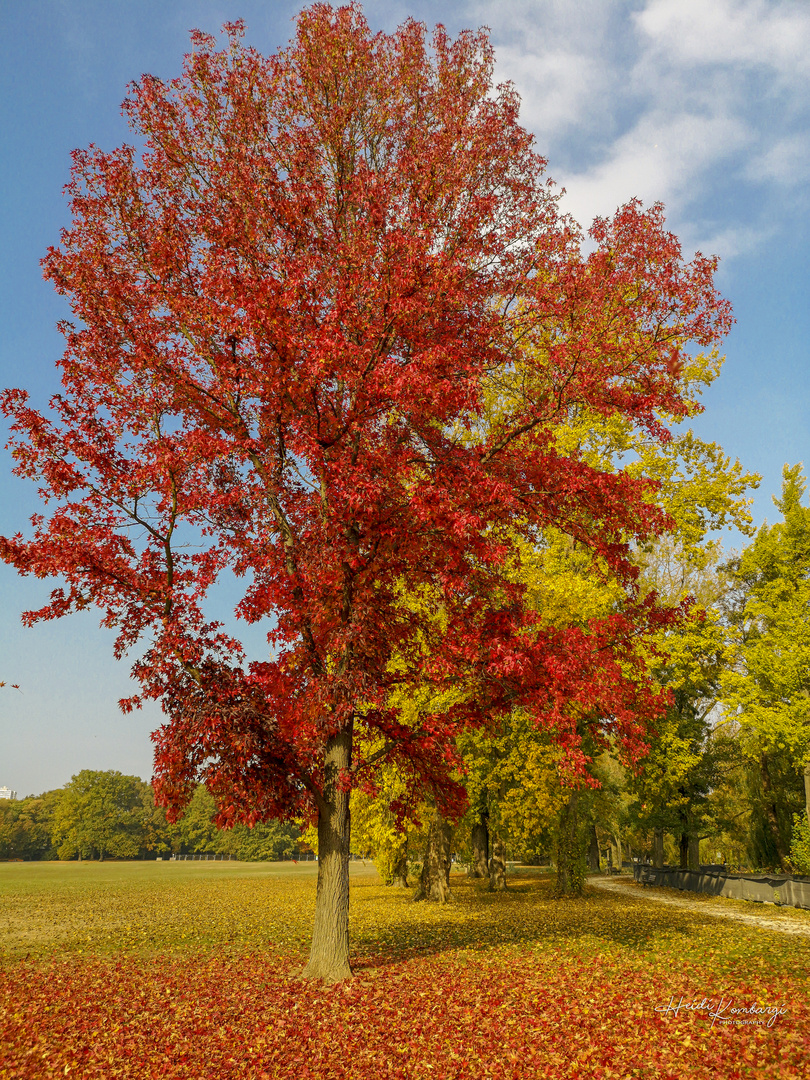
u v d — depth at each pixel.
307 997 9.23
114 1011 8.93
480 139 10.50
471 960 11.77
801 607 24.33
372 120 11.44
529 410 11.09
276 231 10.47
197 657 9.13
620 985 9.49
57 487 9.47
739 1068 6.19
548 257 10.63
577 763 10.48
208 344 10.91
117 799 115.06
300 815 10.19
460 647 10.47
